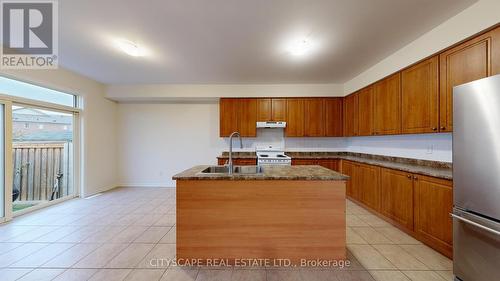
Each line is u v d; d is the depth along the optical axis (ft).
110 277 6.27
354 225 9.87
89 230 9.44
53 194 13.34
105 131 16.79
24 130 11.64
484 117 5.19
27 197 11.86
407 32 8.56
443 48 7.86
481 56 6.73
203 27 8.25
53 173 13.32
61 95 13.62
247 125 16.37
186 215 6.86
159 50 10.27
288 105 16.33
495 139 4.98
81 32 8.66
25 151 11.73
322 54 10.69
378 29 8.34
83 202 13.58
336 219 6.86
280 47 9.93
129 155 18.22
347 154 17.11
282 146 17.51
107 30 8.51
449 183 7.00
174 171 18.28
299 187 6.85
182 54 10.73
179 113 18.24
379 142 13.33
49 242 8.36
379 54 10.68
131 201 13.84
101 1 6.73
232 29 8.39
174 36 8.95
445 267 6.72
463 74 7.27
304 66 12.41
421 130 9.04
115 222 10.34
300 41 9.34
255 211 6.84
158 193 15.89
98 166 16.05
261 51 10.36
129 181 18.26
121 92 16.55
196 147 18.24
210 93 16.46
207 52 10.51
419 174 8.21
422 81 8.98
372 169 11.27
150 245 8.13
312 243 6.84
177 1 6.72
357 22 7.85
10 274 6.41
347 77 14.55
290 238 6.84
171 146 18.26
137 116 18.21
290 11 7.22
